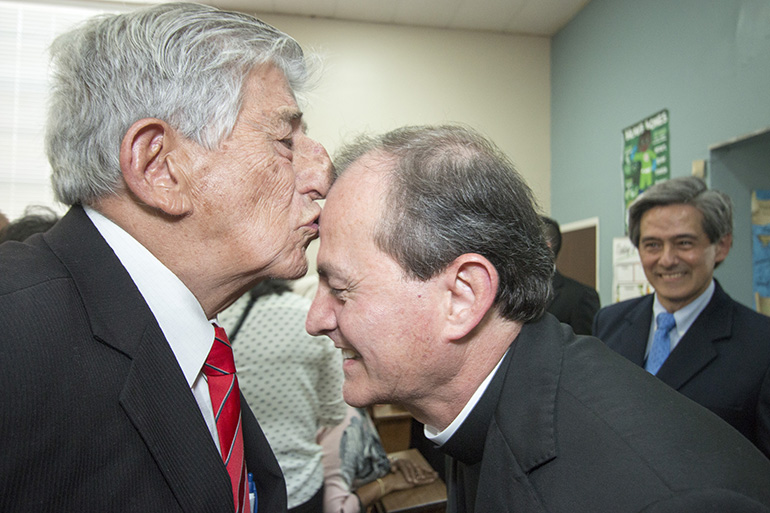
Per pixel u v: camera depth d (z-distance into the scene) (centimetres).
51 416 46
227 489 55
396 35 376
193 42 56
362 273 60
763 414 109
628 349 148
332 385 122
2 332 44
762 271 203
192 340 61
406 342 60
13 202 355
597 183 326
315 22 366
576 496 50
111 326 52
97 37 56
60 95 56
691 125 237
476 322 59
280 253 63
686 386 121
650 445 50
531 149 391
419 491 192
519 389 61
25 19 357
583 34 347
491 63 388
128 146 53
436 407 67
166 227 57
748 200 209
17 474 44
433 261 58
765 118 194
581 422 55
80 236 55
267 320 108
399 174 61
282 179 62
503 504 55
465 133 67
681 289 132
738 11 208
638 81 282
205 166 57
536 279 64
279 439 110
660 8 263
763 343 116
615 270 301
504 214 61
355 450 132
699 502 43
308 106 77
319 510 114
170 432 53
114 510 49
